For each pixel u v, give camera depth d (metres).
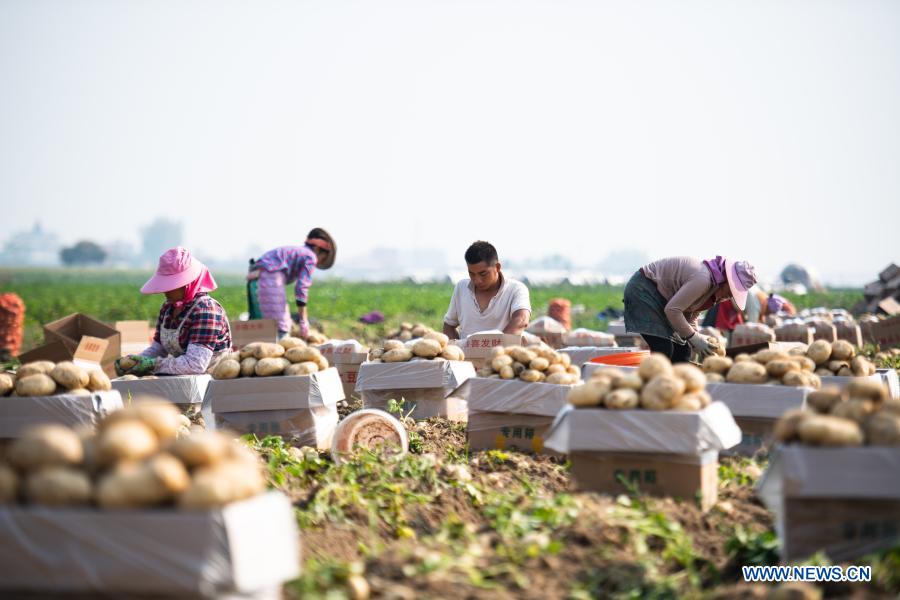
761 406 7.43
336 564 4.65
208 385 8.33
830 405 5.11
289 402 8.09
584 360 11.04
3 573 3.71
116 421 4.12
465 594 4.44
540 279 101.12
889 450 4.59
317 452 7.77
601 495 5.89
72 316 12.16
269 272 14.01
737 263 9.18
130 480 3.70
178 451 3.89
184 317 9.16
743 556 5.13
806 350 8.68
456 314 11.05
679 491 5.89
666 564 5.03
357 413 7.45
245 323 12.43
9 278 121.06
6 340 19.25
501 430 7.88
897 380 8.70
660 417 5.83
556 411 7.62
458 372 9.27
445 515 5.90
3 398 7.12
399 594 4.36
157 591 3.64
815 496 4.64
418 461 6.69
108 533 3.67
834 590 4.57
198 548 3.63
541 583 4.65
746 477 6.76
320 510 5.68
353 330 27.78
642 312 9.61
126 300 53.81
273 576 3.84
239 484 3.83
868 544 4.66
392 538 5.52
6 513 3.73
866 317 18.28
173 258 9.02
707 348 9.16
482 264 10.32
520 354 8.17
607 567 4.82
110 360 11.55
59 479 3.76
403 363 9.23
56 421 7.11
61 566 3.69
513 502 5.89
